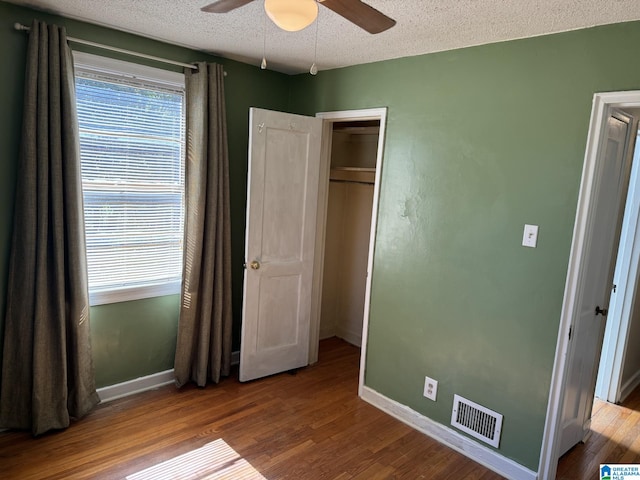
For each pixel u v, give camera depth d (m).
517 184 2.42
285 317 3.56
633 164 3.22
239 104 3.47
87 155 2.79
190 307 3.22
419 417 2.95
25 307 2.54
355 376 3.68
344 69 3.32
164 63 3.00
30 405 2.62
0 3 2.37
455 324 2.74
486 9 2.02
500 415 2.56
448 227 2.74
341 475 2.44
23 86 2.49
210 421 2.89
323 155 3.63
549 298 2.33
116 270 3.02
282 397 3.27
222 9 1.69
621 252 3.28
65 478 2.28
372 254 3.19
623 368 3.38
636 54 2.01
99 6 2.37
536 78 2.32
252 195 3.22
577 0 1.84
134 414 2.92
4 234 2.53
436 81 2.75
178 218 3.27
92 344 2.94
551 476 2.41
